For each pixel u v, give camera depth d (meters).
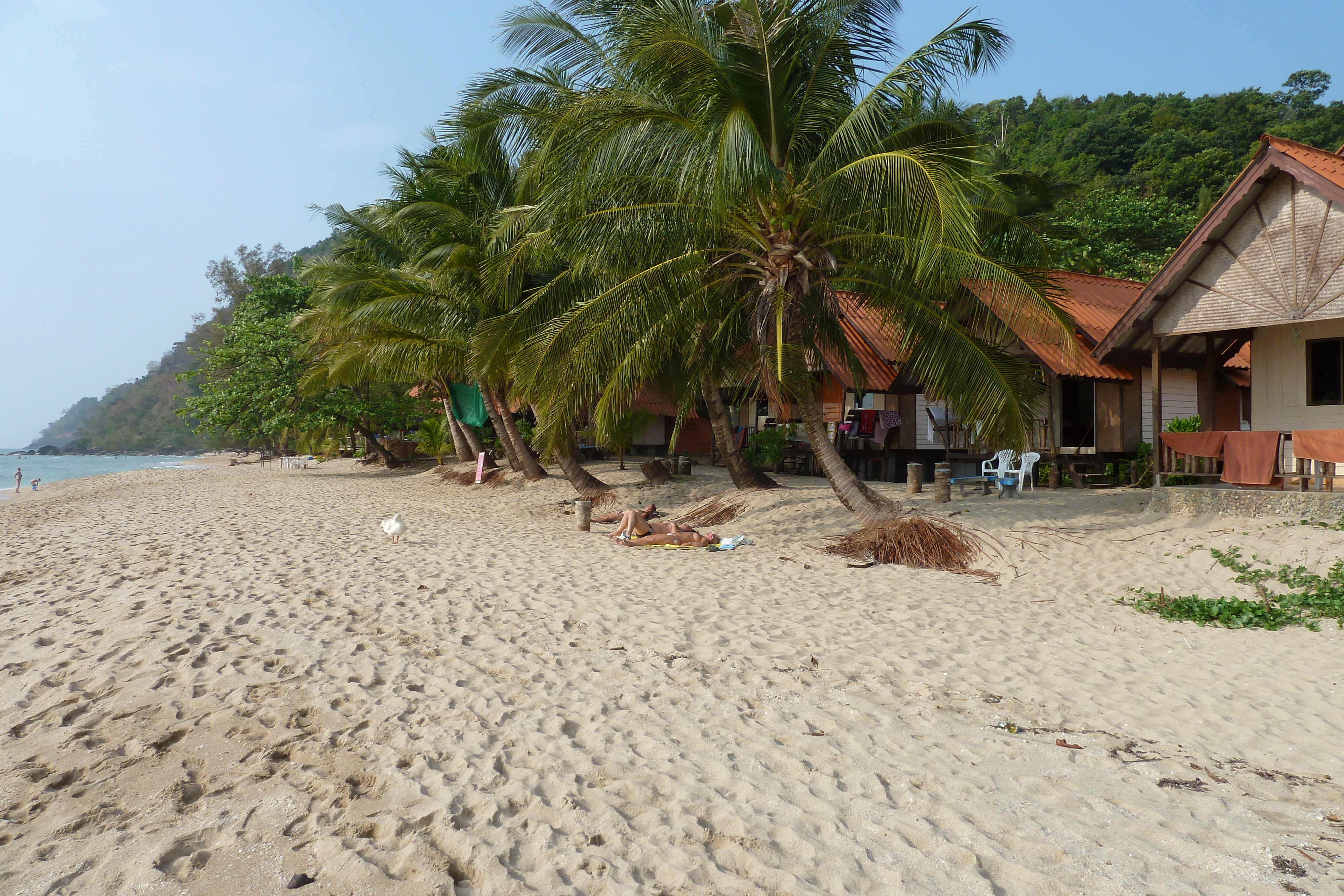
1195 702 5.54
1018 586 9.29
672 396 16.97
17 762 4.38
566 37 11.68
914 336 11.36
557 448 13.20
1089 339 15.47
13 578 10.01
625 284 11.08
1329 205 10.09
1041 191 18.72
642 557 11.13
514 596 8.39
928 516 12.16
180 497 22.19
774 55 9.88
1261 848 3.52
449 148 17.73
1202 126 58.62
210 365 31.81
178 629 6.93
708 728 4.86
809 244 11.26
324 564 10.21
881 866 3.34
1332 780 4.33
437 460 32.84
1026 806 3.92
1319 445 10.03
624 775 4.18
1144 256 35.75
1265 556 9.34
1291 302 10.51
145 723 4.89
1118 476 16.53
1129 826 3.73
